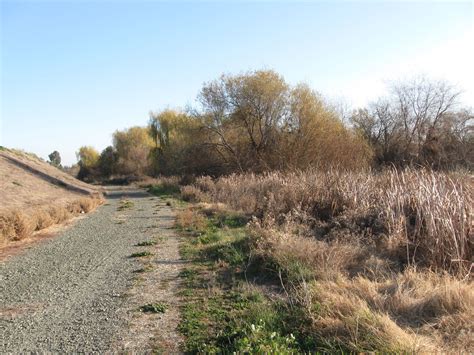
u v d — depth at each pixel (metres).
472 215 7.13
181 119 45.53
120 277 7.91
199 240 11.13
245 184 20.08
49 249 11.16
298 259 7.32
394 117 36.00
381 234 8.34
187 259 9.10
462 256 6.51
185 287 7.04
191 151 34.91
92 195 28.88
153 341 4.92
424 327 4.48
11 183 24.30
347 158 27.55
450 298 4.93
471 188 8.56
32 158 45.16
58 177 39.12
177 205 22.19
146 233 13.31
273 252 7.80
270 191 15.95
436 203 7.49
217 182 26.53
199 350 4.56
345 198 11.24
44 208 19.48
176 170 41.78
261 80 30.23
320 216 11.41
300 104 29.75
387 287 5.75
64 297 6.79
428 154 27.45
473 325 4.34
